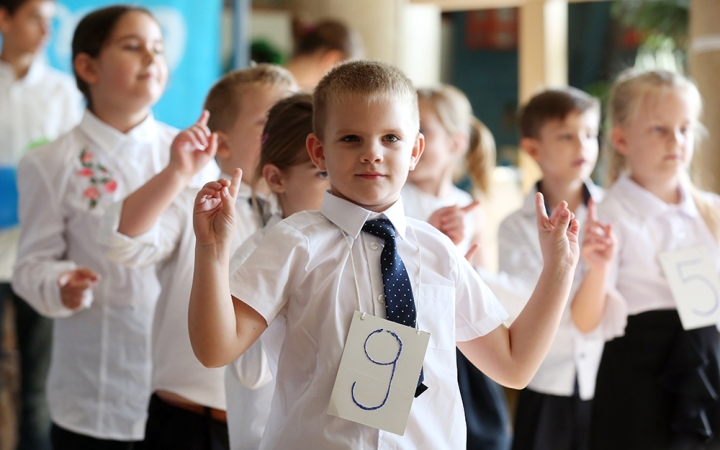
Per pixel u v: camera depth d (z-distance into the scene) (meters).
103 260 3.25
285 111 2.45
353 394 1.81
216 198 1.79
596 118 3.83
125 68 3.29
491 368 2.05
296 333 1.88
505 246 3.75
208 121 3.01
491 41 11.79
